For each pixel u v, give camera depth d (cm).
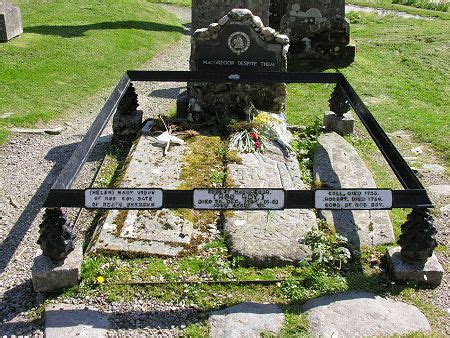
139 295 346
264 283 357
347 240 402
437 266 360
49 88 780
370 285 356
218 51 593
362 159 562
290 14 915
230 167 495
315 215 438
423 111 735
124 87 537
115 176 517
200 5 668
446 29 1226
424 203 336
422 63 963
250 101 610
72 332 311
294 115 686
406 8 1625
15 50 900
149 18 1303
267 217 416
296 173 497
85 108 731
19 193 504
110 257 381
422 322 321
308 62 926
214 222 427
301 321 318
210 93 610
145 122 608
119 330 318
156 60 985
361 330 310
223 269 369
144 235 400
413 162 570
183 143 550
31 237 431
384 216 439
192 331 315
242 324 316
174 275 364
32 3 1298
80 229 432
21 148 599
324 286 351
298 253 383
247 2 665
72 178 366
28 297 352
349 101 535
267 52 593
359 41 1120
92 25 1136
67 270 347
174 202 333
